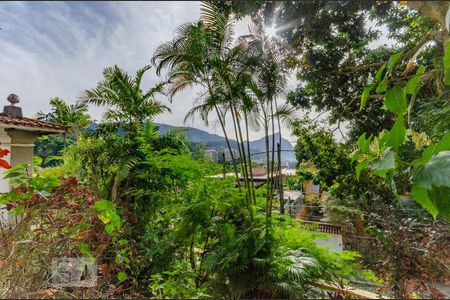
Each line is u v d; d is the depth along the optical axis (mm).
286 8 4062
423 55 2805
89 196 2201
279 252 2965
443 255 2125
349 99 5926
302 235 3123
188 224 3588
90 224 2141
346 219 4637
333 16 4352
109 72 5172
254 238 3158
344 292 2281
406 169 901
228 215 3713
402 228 2395
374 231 2617
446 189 713
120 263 2465
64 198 2059
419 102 3246
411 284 2066
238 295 2658
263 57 4430
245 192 3949
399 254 2229
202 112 4930
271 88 4457
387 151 859
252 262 2867
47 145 6605
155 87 5637
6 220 2123
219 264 2932
